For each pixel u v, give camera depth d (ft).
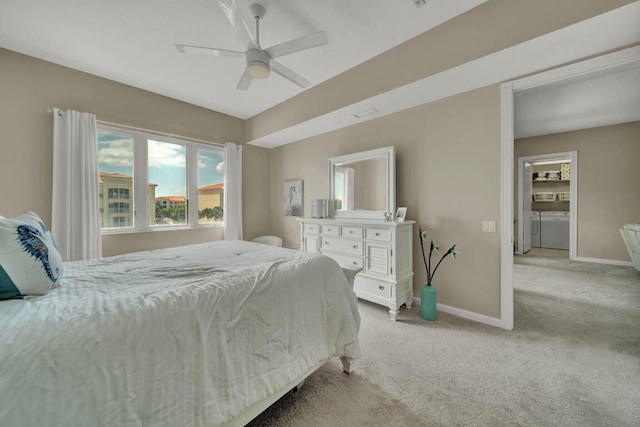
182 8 6.20
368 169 10.30
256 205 14.73
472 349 6.47
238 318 3.69
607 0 4.83
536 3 5.56
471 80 7.41
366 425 4.28
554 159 17.24
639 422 4.27
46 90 8.32
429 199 9.04
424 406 4.67
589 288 10.84
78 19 6.52
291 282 4.64
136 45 7.61
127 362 2.69
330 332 5.04
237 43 7.54
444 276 8.77
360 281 9.25
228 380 3.37
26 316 2.74
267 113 12.62
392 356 6.21
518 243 18.28
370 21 6.74
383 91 8.13
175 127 11.32
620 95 10.62
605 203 15.05
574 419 4.35
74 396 2.36
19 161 7.93
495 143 7.61
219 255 6.13
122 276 4.43
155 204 10.97
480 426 4.25
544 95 10.62
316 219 10.87
